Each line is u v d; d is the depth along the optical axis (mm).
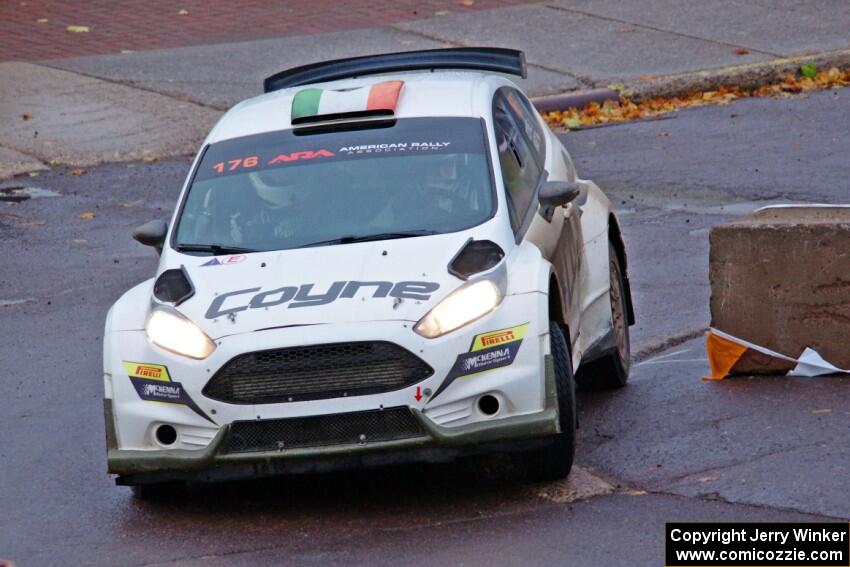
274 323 24531
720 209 47188
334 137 29719
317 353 24266
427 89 31094
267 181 28844
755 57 68812
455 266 25469
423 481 26922
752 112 61656
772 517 23453
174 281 26578
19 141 62750
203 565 23438
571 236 30188
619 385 32125
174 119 64500
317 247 26828
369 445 24219
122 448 25484
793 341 31016
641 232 45375
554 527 23797
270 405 24312
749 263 31047
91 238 49750
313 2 84500
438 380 24203
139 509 26688
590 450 27828
